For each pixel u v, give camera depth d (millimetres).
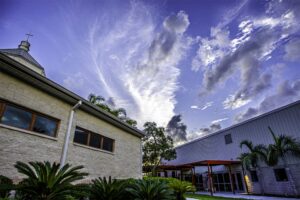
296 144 13586
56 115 7344
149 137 26859
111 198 6008
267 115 16766
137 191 6566
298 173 13297
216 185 20703
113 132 10906
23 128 6055
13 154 5531
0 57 5551
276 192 14312
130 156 12102
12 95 5902
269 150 14516
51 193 3537
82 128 8570
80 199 5531
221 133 21828
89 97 19484
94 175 8555
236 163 18469
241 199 11984
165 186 7219
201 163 18562
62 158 7023
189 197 13344
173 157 26531
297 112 14477
